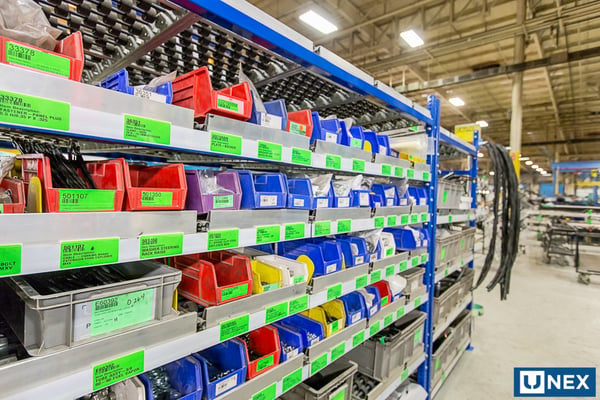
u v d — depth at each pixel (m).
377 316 1.56
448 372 2.45
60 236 0.58
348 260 1.42
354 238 1.49
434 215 2.02
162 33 0.92
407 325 1.90
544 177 25.12
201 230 0.82
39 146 0.82
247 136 0.92
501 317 3.77
